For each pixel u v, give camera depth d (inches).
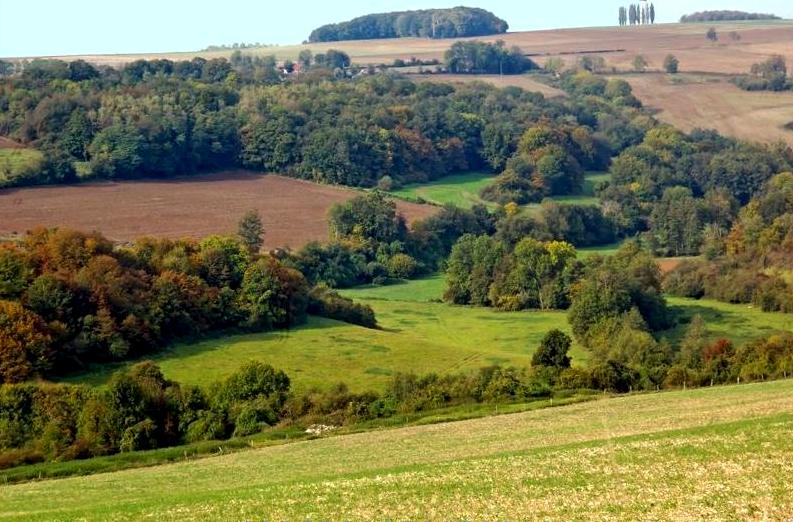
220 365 3730.3
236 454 2628.0
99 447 2822.3
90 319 3713.1
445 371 3656.5
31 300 3678.6
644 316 4635.8
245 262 4485.7
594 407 2851.9
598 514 1475.1
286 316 4372.5
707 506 1478.8
